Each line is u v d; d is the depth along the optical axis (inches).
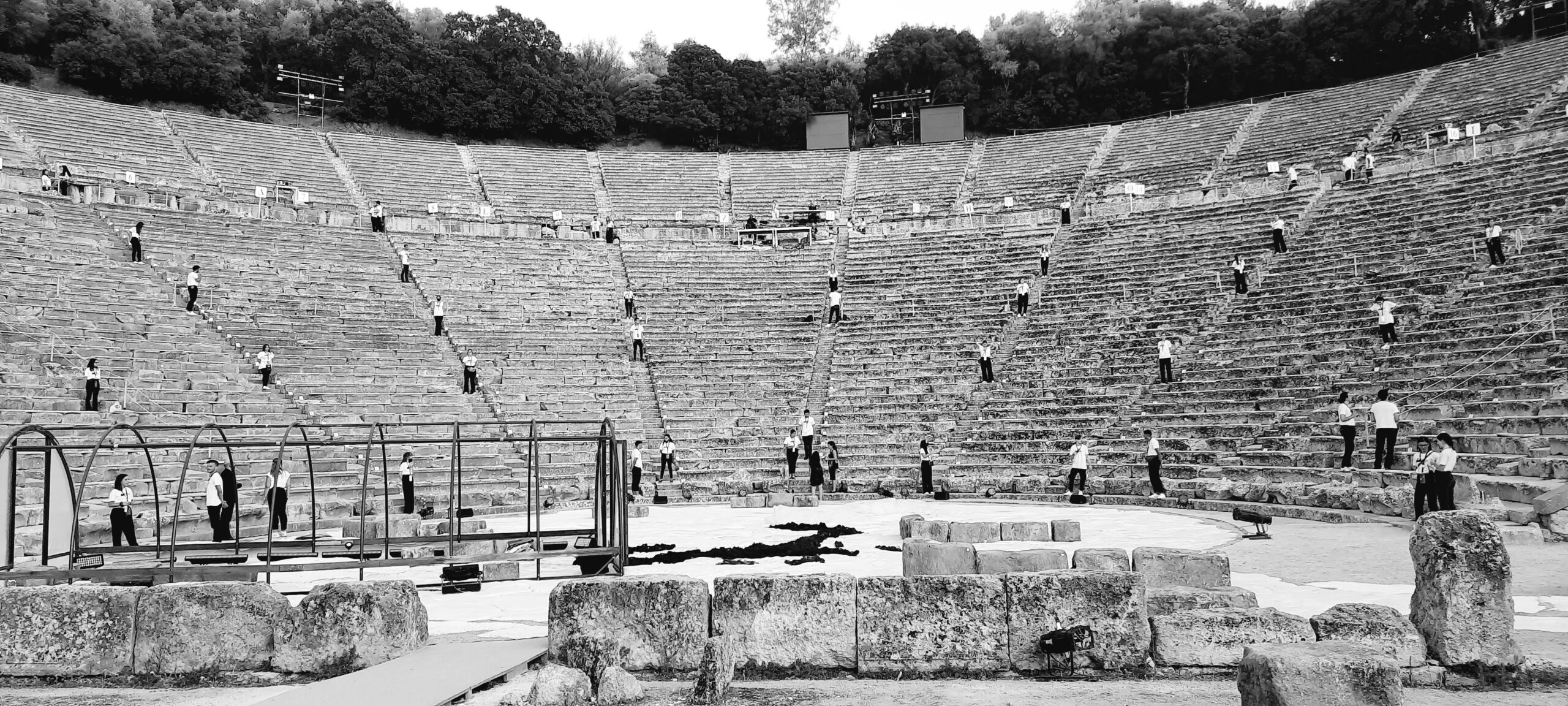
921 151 2162.9
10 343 905.5
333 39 2433.6
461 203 1820.9
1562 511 522.3
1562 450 641.6
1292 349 1003.3
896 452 1115.3
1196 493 835.4
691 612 295.3
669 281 1545.3
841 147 2431.1
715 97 2721.5
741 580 298.4
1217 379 1019.3
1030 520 751.7
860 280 1515.7
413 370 1176.8
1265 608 294.2
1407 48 2325.3
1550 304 827.4
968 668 288.2
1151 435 861.8
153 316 1079.0
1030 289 1369.3
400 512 852.6
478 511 902.4
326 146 1913.1
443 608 410.6
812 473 1012.5
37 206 1201.4
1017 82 2785.4
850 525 757.9
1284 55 2474.2
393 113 2436.0
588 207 1903.3
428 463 1013.2
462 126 2475.4
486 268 1485.0
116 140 1612.9
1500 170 1161.4
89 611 303.1
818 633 294.0
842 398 1235.2
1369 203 1237.1
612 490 440.5
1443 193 1170.0
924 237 1624.0
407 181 1861.5
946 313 1369.3
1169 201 1523.1
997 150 2101.4
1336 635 272.8
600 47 3144.7
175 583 355.9
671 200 1978.3
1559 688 259.8
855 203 1968.5
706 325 1428.4
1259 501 778.2
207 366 1022.4
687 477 1116.5
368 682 271.9
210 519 573.6
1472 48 2246.6
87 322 1010.7
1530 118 1326.3
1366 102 1718.8
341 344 1181.7
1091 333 1208.2
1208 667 281.4
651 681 291.4
